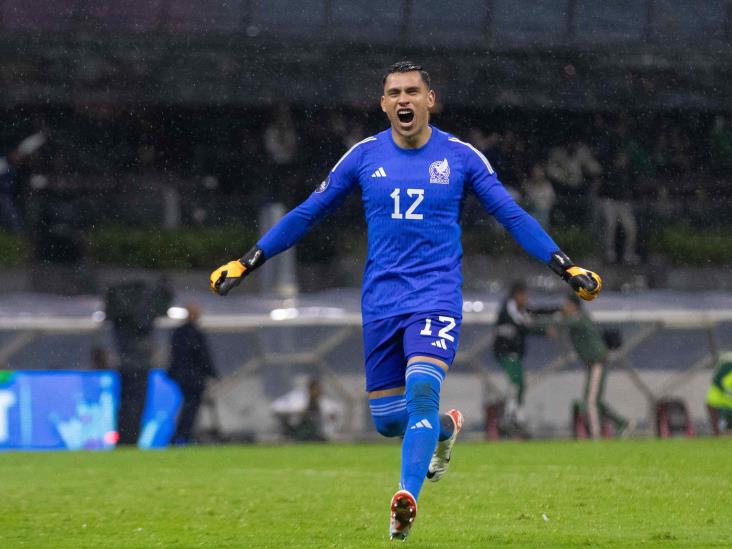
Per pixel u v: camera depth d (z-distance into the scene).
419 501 23.47
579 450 36.06
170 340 45.06
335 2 62.16
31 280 55.81
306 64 62.00
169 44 61.78
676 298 55.47
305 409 46.19
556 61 60.22
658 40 59.88
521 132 60.09
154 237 57.75
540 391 47.03
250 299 54.00
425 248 18.23
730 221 58.16
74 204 59.09
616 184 58.69
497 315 47.00
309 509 22.61
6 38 61.38
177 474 30.45
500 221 18.58
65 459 35.56
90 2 61.84
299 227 18.86
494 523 20.48
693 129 59.31
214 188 60.72
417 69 18.48
